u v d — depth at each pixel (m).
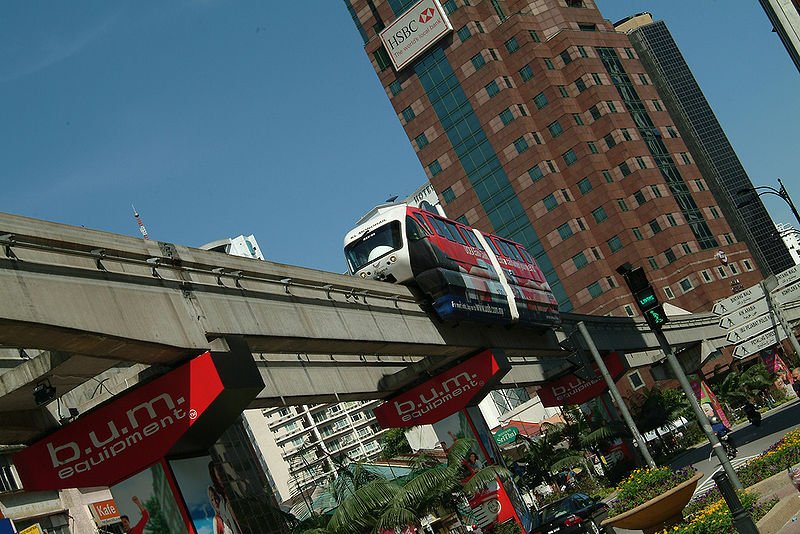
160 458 23.09
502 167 128.00
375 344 32.84
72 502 35.06
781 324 38.25
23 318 18.44
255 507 38.97
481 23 132.50
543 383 64.81
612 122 126.19
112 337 20.50
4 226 18.97
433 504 35.19
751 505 22.53
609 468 64.81
